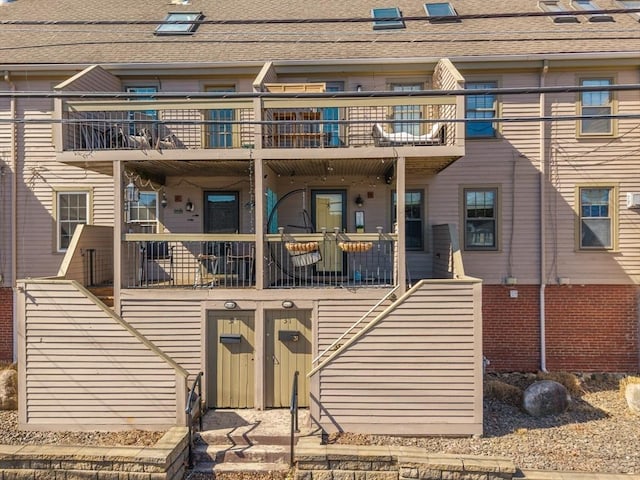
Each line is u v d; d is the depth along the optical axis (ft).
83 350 26.35
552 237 36.78
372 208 38.04
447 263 32.65
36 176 37.96
